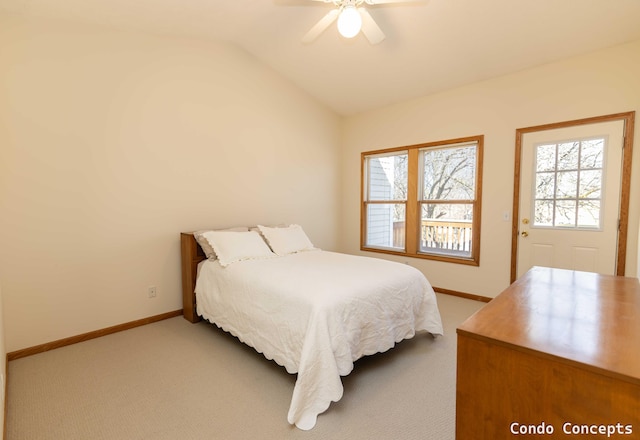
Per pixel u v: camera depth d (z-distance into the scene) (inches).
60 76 103.6
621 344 39.4
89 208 110.7
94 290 112.8
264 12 117.6
